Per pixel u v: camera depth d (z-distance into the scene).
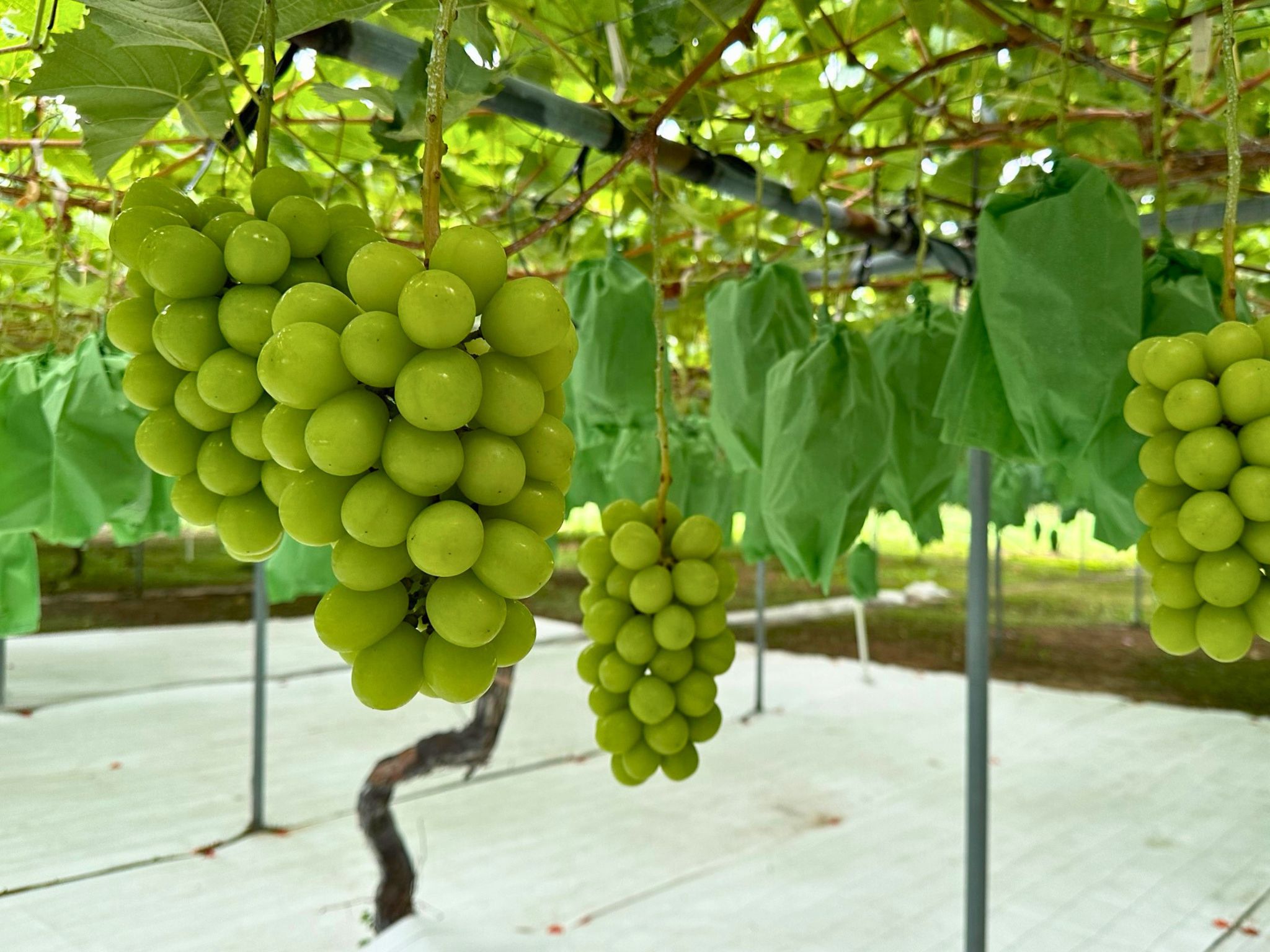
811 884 2.06
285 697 3.58
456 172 1.59
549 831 2.35
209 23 0.66
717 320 1.12
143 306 0.54
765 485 0.97
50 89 0.72
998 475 2.87
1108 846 2.29
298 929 1.82
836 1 1.25
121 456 1.05
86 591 5.38
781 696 3.87
